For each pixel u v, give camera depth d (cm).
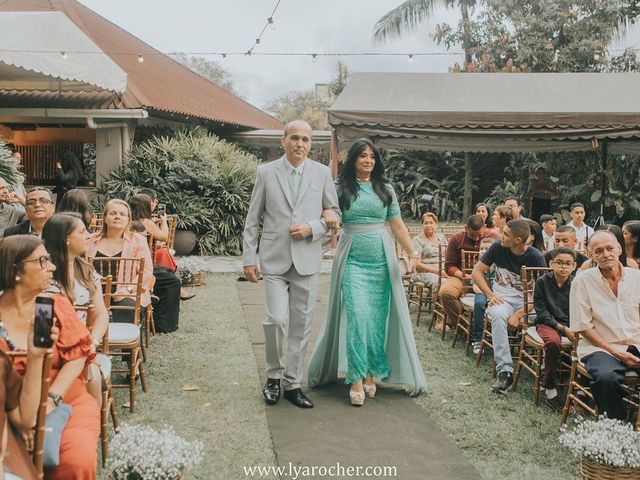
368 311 459
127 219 522
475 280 540
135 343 420
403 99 1097
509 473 351
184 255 1298
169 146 1381
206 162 1370
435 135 1058
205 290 889
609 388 385
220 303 793
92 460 258
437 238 740
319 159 2561
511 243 532
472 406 452
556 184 1786
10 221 662
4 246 267
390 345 478
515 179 2000
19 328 272
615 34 1933
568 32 1925
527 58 1936
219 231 1347
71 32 1058
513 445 387
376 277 471
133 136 1419
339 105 1052
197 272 912
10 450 228
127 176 1331
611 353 404
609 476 311
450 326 642
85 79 1103
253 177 1413
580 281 421
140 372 463
